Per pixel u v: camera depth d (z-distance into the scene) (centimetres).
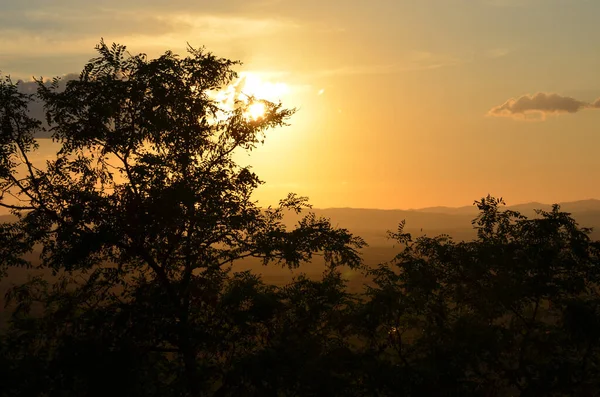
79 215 1872
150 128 1912
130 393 1727
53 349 1823
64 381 1730
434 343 1955
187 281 1966
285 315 1972
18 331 1902
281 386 1750
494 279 2066
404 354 2031
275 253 2055
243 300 1847
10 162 1925
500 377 1969
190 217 1911
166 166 1962
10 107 1933
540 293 1978
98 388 1689
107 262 2000
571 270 2086
